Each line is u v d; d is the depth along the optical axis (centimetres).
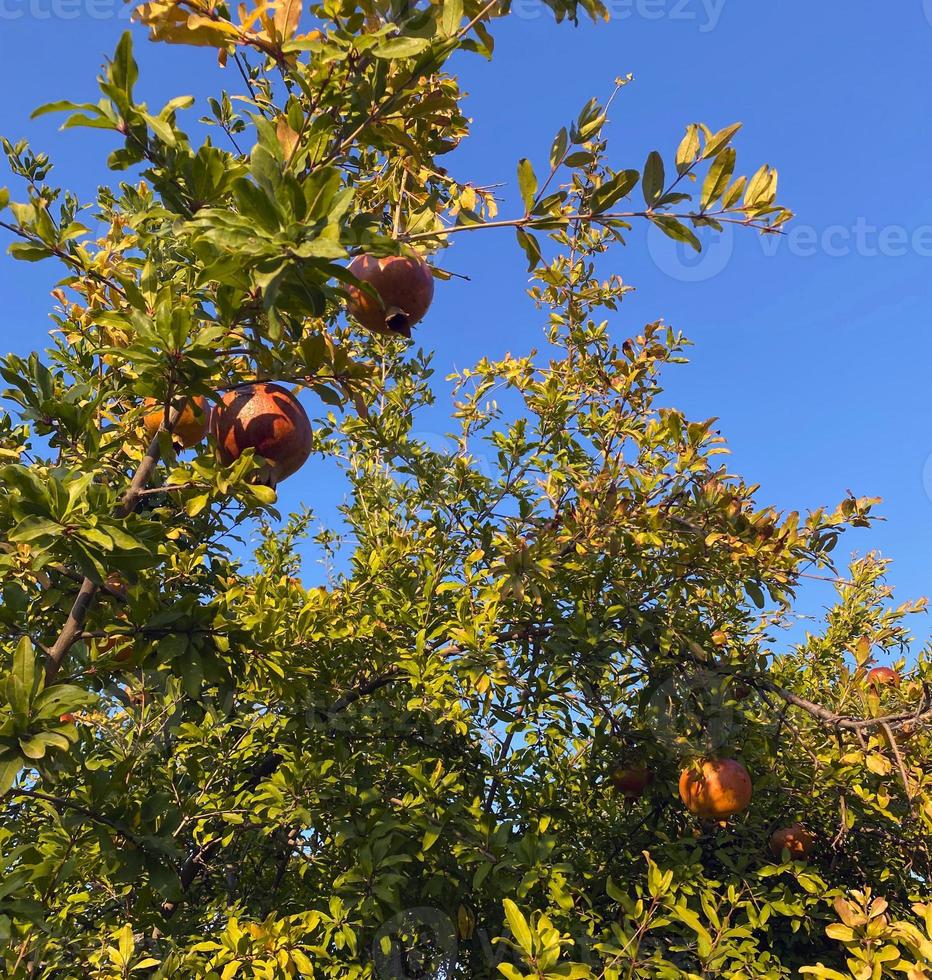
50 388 223
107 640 230
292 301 177
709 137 190
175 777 370
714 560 401
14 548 221
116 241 324
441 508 504
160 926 275
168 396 190
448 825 318
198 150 174
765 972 296
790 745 439
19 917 207
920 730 341
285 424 204
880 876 438
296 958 263
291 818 320
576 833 450
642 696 384
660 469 414
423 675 335
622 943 271
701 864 402
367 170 257
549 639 380
